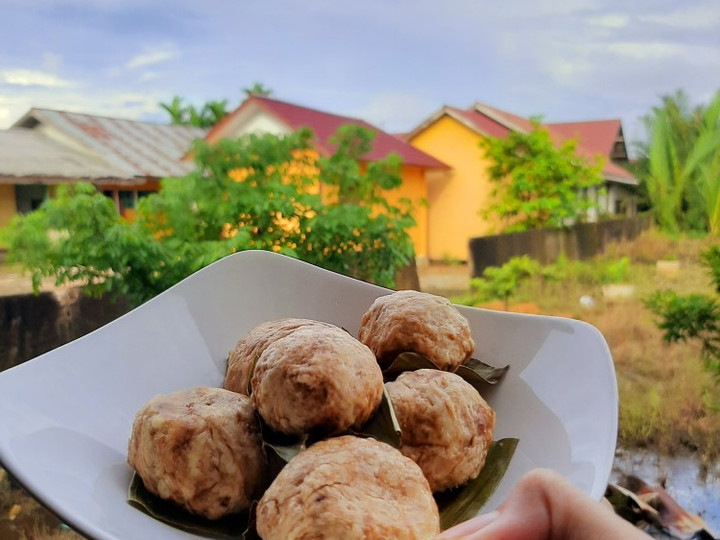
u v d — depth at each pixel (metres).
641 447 1.12
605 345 0.62
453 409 0.56
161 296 0.73
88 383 0.60
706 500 1.04
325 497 0.40
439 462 0.54
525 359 0.68
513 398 0.65
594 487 0.46
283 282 0.81
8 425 0.49
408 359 0.64
